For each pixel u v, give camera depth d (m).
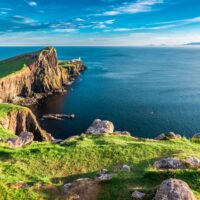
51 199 24.92
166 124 100.44
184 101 135.00
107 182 26.47
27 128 81.62
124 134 49.12
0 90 129.12
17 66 155.62
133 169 31.70
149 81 195.38
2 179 27.89
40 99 144.00
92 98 141.75
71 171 32.62
